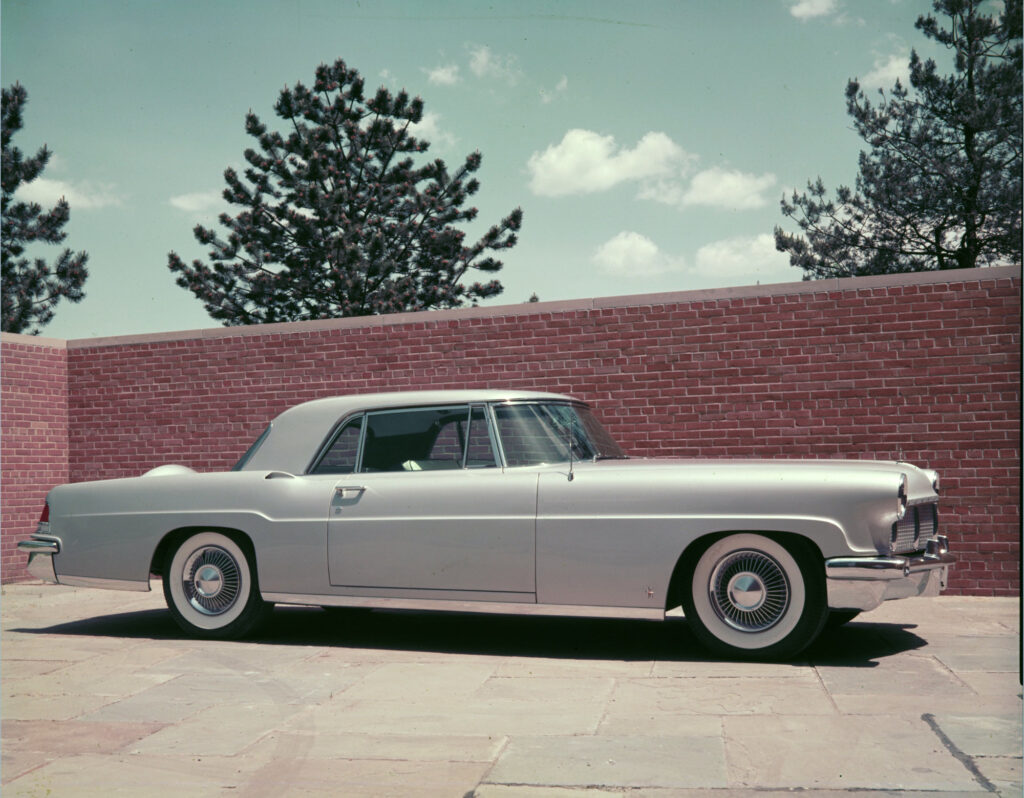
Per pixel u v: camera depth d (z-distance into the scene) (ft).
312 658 20.33
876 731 14.12
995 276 26.81
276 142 110.32
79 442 37.22
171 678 18.61
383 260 105.70
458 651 20.95
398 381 32.76
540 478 20.27
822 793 11.69
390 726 15.01
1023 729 14.12
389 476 21.44
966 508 26.94
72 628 24.82
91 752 13.93
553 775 12.59
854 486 18.52
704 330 29.35
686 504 19.21
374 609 27.45
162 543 23.18
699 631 19.45
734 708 15.62
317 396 33.81
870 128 73.20
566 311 30.81
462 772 12.77
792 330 28.53
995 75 64.49
